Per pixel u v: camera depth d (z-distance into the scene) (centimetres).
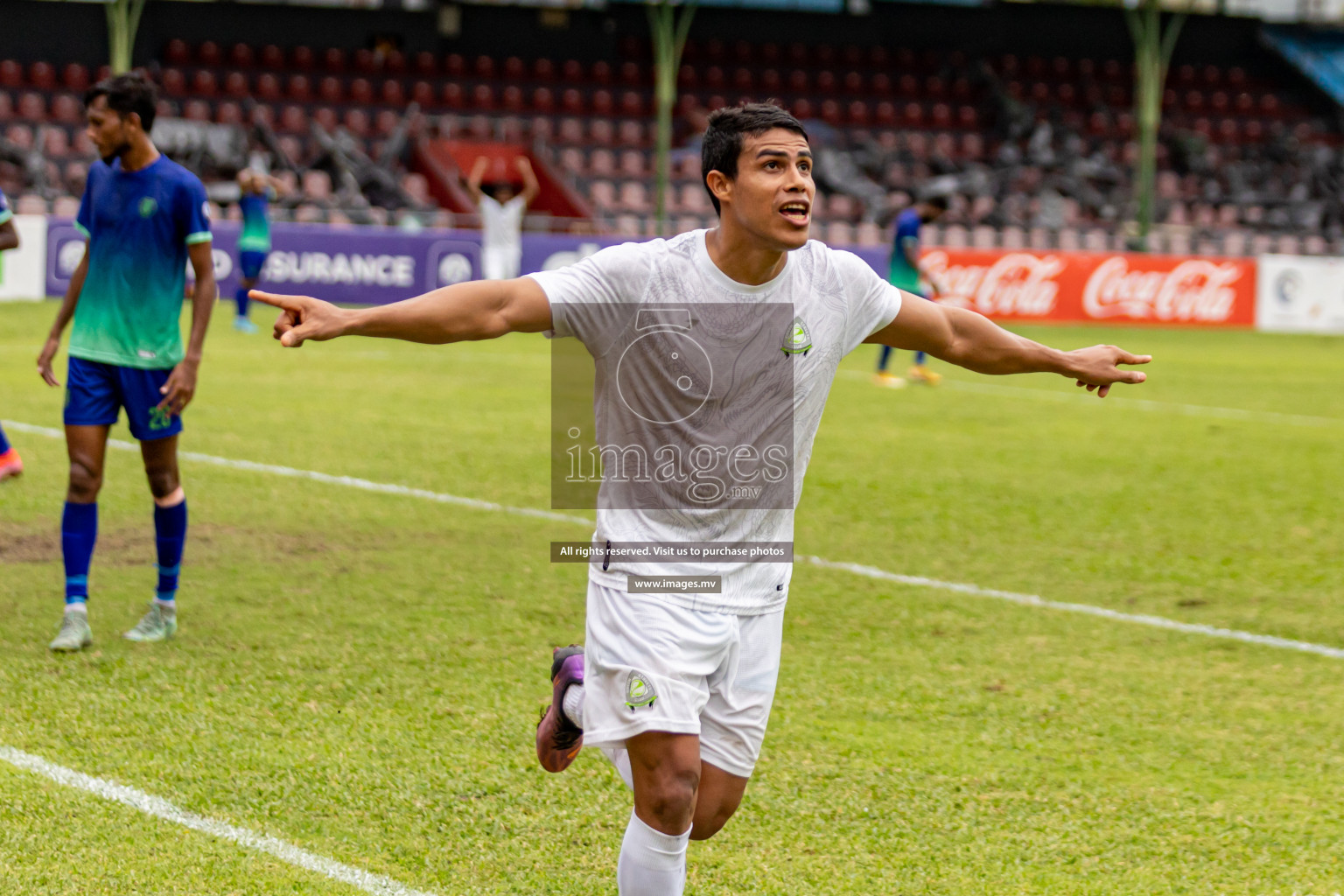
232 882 808
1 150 6012
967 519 1977
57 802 903
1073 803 985
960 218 7088
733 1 8494
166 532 1262
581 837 896
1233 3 9969
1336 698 1248
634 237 5550
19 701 1090
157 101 1216
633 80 8181
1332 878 880
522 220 6081
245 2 7562
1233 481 2381
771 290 680
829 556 1730
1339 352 5269
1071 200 7581
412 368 3538
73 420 1228
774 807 959
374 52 7775
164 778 954
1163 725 1160
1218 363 4675
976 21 8788
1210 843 927
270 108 7194
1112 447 2723
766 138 650
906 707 1179
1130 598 1584
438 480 2067
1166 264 6122
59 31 7169
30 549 1574
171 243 1233
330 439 2366
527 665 1241
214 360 3466
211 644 1264
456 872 838
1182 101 8781
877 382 3728
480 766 1006
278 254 4938
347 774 978
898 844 908
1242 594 1619
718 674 709
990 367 768
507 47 8056
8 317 4138
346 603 1418
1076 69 8838
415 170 7088
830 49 8544
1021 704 1201
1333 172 8156
